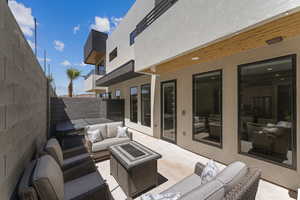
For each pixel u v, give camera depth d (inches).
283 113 103.3
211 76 146.0
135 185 88.9
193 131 165.0
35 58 104.7
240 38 90.0
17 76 60.0
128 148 113.7
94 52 443.2
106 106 334.3
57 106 290.2
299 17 65.1
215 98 143.1
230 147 128.1
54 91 320.2
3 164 43.1
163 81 211.8
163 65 158.4
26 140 72.1
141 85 271.4
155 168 99.2
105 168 128.8
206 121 153.0
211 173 64.9
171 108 201.2
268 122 113.3
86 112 327.3
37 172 52.2
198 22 99.4
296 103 92.4
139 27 190.5
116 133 177.9
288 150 100.3
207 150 148.0
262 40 93.3
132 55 279.0
